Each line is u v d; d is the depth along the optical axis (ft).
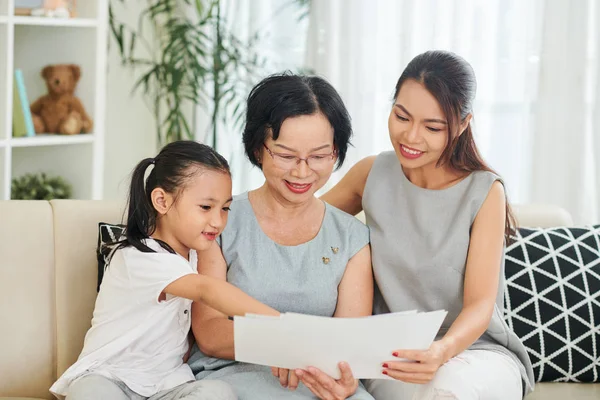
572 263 6.65
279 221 5.91
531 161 10.14
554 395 6.29
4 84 9.14
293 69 11.50
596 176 9.75
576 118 9.79
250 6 11.58
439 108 5.61
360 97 11.01
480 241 5.80
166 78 11.56
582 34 9.66
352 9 10.88
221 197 5.50
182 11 12.10
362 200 6.32
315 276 5.77
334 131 5.61
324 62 11.09
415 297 6.05
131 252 5.49
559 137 9.91
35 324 6.01
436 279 5.91
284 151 5.48
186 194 5.45
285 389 5.45
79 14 10.11
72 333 6.06
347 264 5.95
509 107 10.29
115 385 5.28
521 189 10.32
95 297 6.13
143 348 5.47
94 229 6.22
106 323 5.49
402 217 6.10
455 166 6.00
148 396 5.39
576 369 6.47
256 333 4.74
